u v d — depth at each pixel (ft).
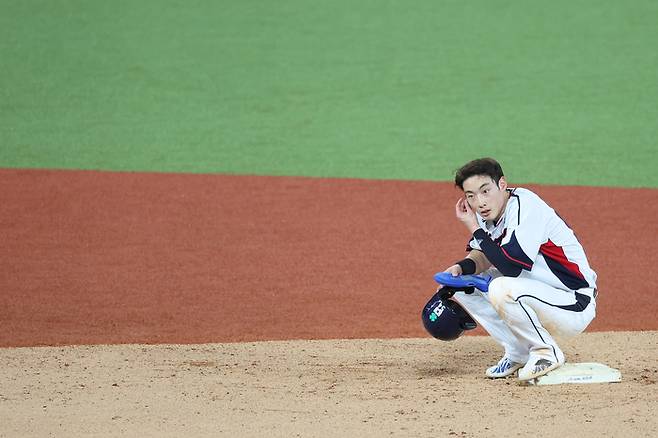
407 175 165.99
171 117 203.00
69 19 272.10
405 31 268.82
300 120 202.39
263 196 150.92
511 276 69.56
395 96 219.00
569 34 262.88
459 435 59.31
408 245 126.41
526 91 221.25
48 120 199.00
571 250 70.74
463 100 215.72
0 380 74.02
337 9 289.53
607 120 200.44
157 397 68.59
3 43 250.57
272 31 268.00
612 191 153.07
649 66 237.04
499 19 277.64
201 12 283.79
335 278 113.50
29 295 106.73
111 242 127.34
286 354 84.84
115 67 236.43
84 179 159.84
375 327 96.89
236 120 201.98
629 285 110.83
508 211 69.72
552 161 173.88
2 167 167.02
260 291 108.88
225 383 72.84
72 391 70.49
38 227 133.49
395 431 60.23
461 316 74.08
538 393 67.87
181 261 119.75
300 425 61.67
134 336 93.61
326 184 158.71
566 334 71.00
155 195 150.82
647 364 79.10
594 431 59.36
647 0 291.17
